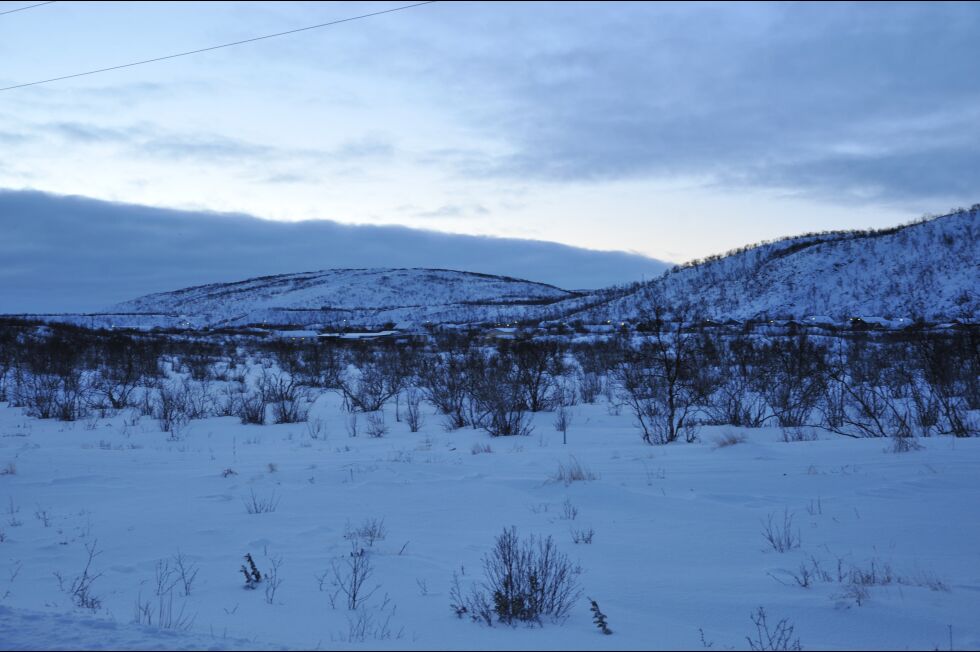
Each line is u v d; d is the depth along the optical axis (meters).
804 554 6.25
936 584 5.25
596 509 8.34
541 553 6.34
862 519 7.31
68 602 5.14
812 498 8.41
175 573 5.97
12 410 23.19
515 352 24.44
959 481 8.81
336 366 32.47
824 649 4.08
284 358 38.31
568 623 4.62
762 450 11.86
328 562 6.27
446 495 9.32
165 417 19.97
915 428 15.15
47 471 11.95
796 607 4.84
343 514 8.38
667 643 4.16
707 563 6.11
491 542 7.01
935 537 6.59
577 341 48.62
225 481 10.72
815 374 20.47
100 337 43.25
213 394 26.06
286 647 3.88
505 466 11.53
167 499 9.46
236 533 7.49
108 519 8.29
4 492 10.08
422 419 20.39
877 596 5.04
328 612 4.87
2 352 33.66
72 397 23.06
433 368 24.81
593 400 23.17
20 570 6.14
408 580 5.70
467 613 4.83
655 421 16.86
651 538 7.00
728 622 4.60
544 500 8.89
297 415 20.62
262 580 5.72
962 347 20.22
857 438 13.48
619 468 10.80
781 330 46.91
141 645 3.79
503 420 17.05
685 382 21.31
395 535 7.34
